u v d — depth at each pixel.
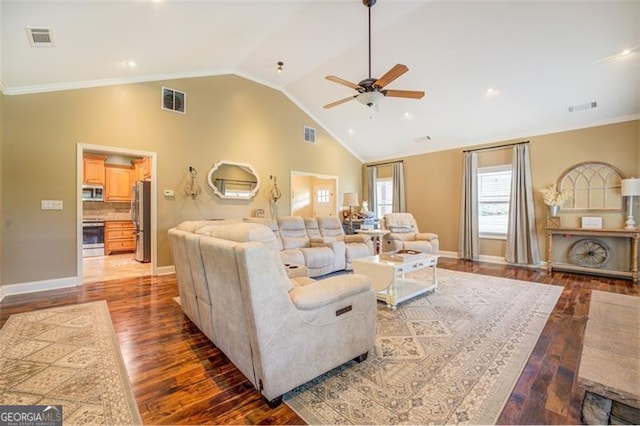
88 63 3.62
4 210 3.52
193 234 2.25
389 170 7.68
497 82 4.43
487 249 5.99
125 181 7.01
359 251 5.02
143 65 4.16
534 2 3.17
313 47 4.45
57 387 1.73
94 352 2.16
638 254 4.41
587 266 4.76
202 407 1.57
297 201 8.95
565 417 1.49
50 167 3.81
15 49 2.97
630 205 4.44
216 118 5.30
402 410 1.54
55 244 3.85
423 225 6.96
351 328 1.89
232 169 5.51
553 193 4.95
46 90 3.77
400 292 3.43
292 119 6.46
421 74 4.63
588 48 3.54
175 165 4.84
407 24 3.79
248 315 1.51
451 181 6.50
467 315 2.93
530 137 5.42
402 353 2.15
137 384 1.77
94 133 4.10
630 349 2.21
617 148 4.59
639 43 3.36
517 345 2.28
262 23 3.75
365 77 5.04
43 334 2.46
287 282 1.63
